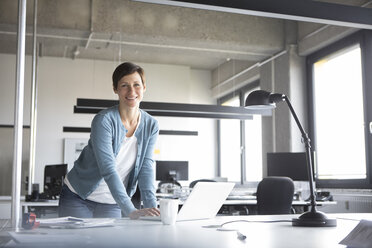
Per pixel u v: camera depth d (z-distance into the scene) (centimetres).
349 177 645
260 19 736
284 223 168
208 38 702
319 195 592
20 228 140
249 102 201
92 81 948
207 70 1072
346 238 114
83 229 139
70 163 909
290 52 737
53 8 639
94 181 215
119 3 666
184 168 741
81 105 546
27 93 901
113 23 659
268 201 430
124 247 99
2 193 877
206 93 1065
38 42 710
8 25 630
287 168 604
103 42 707
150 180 221
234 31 718
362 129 623
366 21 235
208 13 707
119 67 205
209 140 1048
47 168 563
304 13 225
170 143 1002
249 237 121
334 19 230
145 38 684
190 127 1014
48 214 525
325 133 702
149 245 102
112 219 168
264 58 807
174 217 159
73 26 644
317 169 714
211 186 179
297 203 525
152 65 1005
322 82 714
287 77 738
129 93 202
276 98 197
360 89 632
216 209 192
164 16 686
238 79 950
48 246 100
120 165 216
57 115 919
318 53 714
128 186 224
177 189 538
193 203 175
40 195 556
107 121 201
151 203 216
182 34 691
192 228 145
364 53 620
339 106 673
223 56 796
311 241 113
